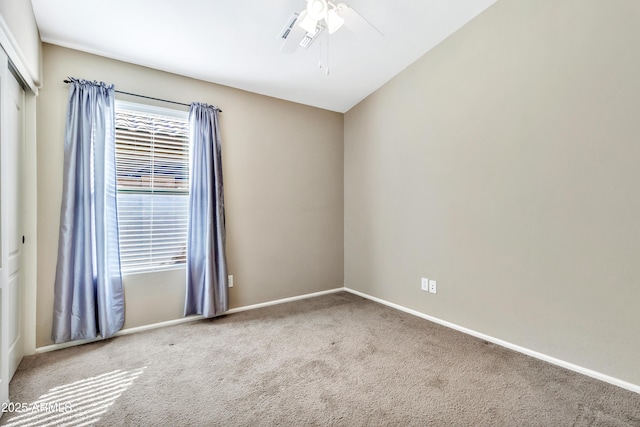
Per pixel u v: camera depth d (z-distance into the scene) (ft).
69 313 7.63
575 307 6.61
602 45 6.16
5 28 5.08
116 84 8.68
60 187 7.74
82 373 6.59
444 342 8.15
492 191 8.09
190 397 5.74
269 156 11.50
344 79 10.90
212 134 9.91
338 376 6.48
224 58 9.00
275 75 10.17
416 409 5.39
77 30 7.41
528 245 7.38
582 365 6.53
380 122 11.66
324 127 13.05
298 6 7.23
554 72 6.88
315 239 12.75
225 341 8.25
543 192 7.09
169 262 9.52
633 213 5.84
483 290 8.34
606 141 6.14
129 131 8.90
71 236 7.61
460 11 8.17
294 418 5.16
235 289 10.73
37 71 7.15
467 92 8.66
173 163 9.59
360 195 12.73
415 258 10.30
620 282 6.01
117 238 8.39
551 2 6.91
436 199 9.58
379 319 9.93
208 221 9.66
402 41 9.17
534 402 5.58
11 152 6.49
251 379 6.37
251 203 11.06
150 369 6.77
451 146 9.11
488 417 5.18
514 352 7.55
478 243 8.44
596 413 5.27
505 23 7.75
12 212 6.60
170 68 9.34
